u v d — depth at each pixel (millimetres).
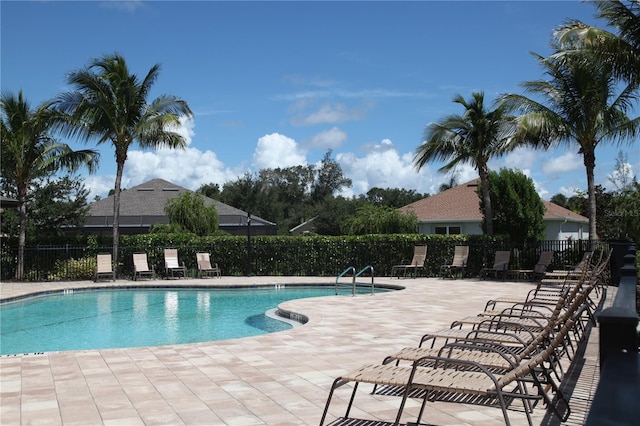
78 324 13328
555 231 32688
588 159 20203
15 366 7312
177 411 5367
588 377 6359
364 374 4555
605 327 2600
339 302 14234
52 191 31641
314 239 24156
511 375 4039
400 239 23578
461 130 24250
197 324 13219
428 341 8844
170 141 23516
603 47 15117
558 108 20312
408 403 5527
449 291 17031
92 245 23391
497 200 25812
